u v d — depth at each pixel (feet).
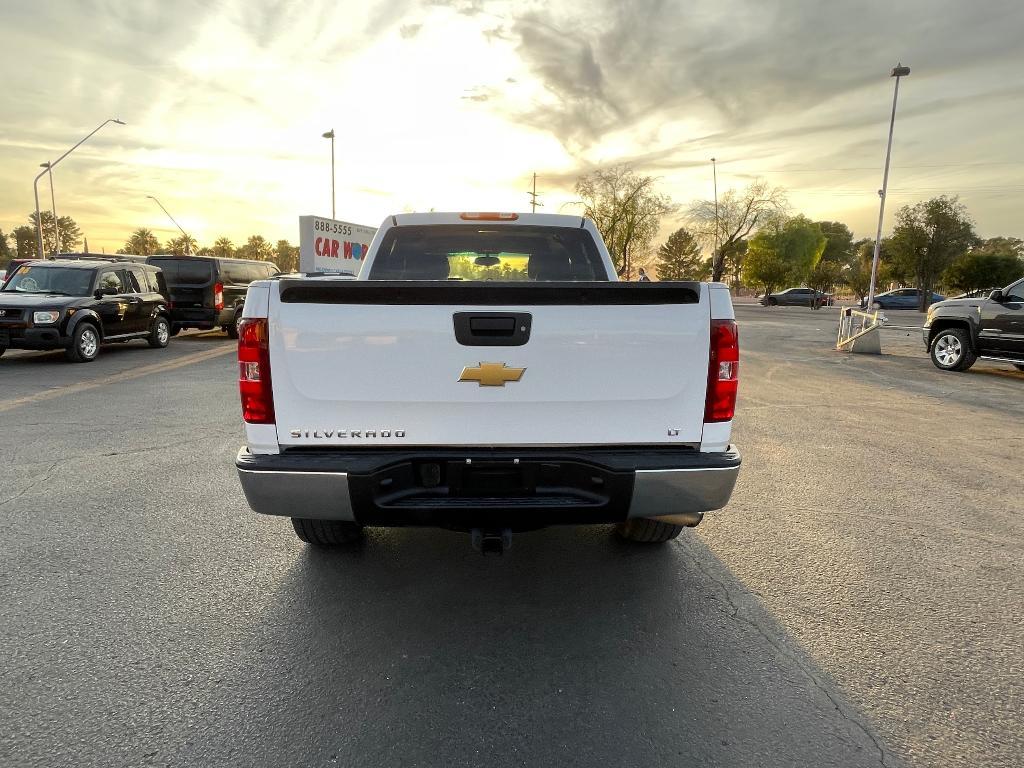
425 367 8.82
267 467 8.70
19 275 41.04
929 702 8.06
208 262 52.47
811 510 14.99
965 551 12.75
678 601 10.56
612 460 8.90
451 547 12.57
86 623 9.70
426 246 15.92
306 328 8.76
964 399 30.40
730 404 9.26
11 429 22.13
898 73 81.41
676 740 7.30
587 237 15.93
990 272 157.17
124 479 16.70
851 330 54.75
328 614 10.02
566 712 7.76
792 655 9.07
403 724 7.52
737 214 200.03
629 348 8.97
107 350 46.68
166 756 6.95
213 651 8.98
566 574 11.50
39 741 7.16
